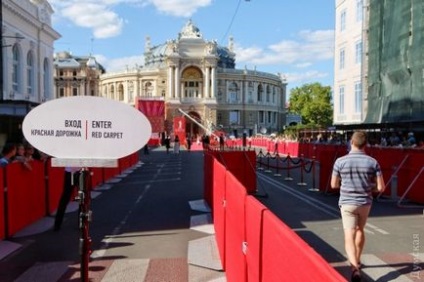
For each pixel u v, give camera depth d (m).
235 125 111.56
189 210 12.16
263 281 3.58
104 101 4.52
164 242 8.68
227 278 6.28
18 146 10.04
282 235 2.94
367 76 33.53
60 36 58.62
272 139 50.66
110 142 4.54
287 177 20.22
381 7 30.86
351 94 37.41
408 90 27.00
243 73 113.00
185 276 6.68
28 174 10.33
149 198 14.52
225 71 110.94
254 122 114.75
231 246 5.80
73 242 8.77
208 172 12.51
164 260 7.50
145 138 4.57
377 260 7.29
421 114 25.12
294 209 12.21
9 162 9.68
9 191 9.22
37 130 4.48
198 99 102.62
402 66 27.50
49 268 7.16
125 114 4.54
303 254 2.46
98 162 4.54
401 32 27.75
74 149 4.52
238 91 113.06
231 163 15.01
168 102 99.88
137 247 8.36
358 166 6.40
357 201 6.35
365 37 34.16
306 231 9.46
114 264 7.32
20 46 44.88
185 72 104.81
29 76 49.34
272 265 3.24
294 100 117.38
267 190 16.19
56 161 4.50
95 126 4.53
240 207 4.93
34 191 10.73
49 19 54.50
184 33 105.75
